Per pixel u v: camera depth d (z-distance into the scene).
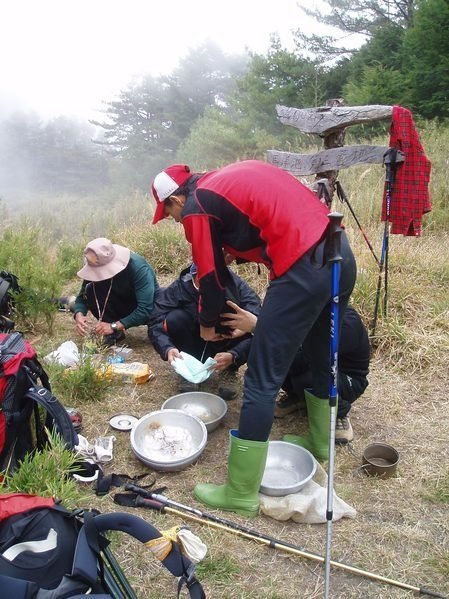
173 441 3.23
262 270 5.87
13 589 1.61
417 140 3.90
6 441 2.72
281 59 22.81
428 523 2.76
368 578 2.43
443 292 5.17
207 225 2.65
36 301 4.64
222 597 2.32
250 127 21.06
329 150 3.85
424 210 4.07
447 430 3.52
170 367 4.32
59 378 3.77
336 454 3.25
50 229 8.85
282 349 2.63
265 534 2.66
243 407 2.70
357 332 3.23
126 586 1.89
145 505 2.75
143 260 4.52
